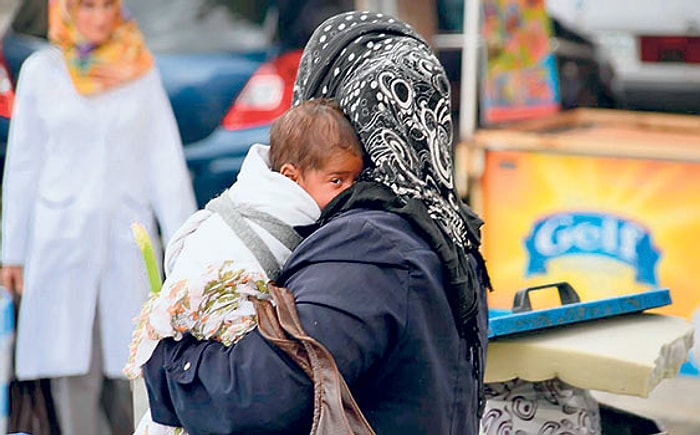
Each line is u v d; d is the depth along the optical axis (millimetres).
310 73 5938
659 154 12047
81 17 12375
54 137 12438
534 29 12352
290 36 12688
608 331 7113
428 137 5449
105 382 12664
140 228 6188
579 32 12211
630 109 12102
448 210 5512
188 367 5262
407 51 5508
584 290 12445
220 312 5238
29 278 12547
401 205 5324
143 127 12609
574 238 12438
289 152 5480
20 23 12578
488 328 6312
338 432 4848
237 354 5129
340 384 4934
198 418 5230
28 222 12539
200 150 12742
